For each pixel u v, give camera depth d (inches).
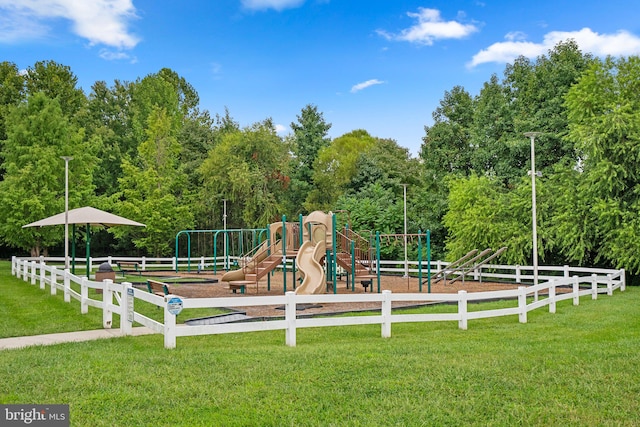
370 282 866.8
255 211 1736.0
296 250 888.3
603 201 985.5
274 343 441.4
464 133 1642.5
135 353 378.6
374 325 543.2
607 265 1148.5
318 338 469.1
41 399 275.4
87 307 597.0
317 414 259.8
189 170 1929.1
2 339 454.3
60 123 1512.1
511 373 328.8
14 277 1086.4
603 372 332.2
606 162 984.9
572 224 1045.8
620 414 260.5
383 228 1587.1
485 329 519.8
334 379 314.0
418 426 245.9
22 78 1953.7
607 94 1053.2
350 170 1958.7
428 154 1697.8
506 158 1357.0
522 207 1158.3
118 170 2062.0
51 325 520.4
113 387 295.0
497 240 1167.6
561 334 488.7
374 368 337.1
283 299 422.6
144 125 2172.7
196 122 2105.1
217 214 1819.6
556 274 1242.0
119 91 2325.3
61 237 1505.9
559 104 1236.5
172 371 327.0
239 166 1717.5
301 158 2191.2
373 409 266.8
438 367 340.5
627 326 532.1
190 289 899.4
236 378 313.4
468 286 989.2
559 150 1270.9
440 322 567.5
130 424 245.3
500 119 1395.2
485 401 279.0
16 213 1353.3
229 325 407.2
